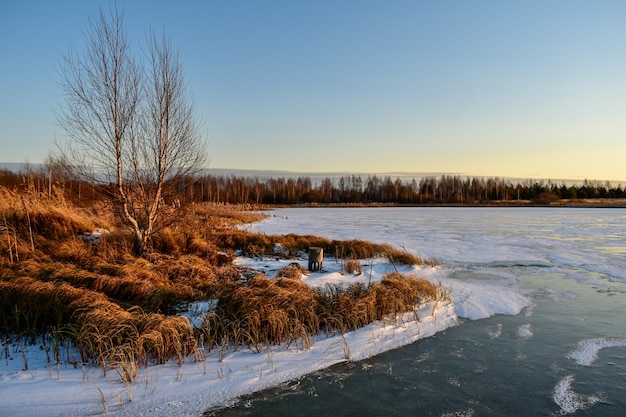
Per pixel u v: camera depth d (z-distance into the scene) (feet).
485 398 16.39
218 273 31.19
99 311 19.17
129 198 32.58
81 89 30.55
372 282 30.40
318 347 20.53
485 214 150.71
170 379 16.75
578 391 16.97
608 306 28.66
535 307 28.40
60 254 30.30
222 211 101.60
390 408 15.57
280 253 44.68
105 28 30.58
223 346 19.62
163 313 22.59
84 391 15.49
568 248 56.70
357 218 126.62
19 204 35.86
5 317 20.18
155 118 33.12
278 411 15.17
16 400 14.61
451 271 40.11
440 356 20.22
